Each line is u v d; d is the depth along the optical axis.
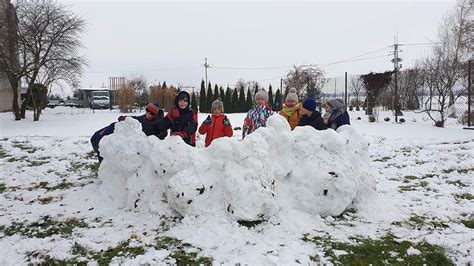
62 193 5.66
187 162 4.34
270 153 4.62
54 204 5.14
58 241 3.92
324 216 4.48
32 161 8.05
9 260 3.57
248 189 4.15
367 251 3.61
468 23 23.20
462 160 7.77
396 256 3.54
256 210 4.15
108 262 3.44
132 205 4.67
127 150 4.76
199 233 3.88
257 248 3.59
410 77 28.92
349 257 3.49
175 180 4.22
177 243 3.74
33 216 4.68
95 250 3.69
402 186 6.03
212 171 4.39
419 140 11.72
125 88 31.75
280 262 3.30
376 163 7.88
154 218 4.35
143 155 4.73
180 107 5.21
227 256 3.45
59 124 18.34
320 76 35.91
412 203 5.07
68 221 4.49
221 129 6.06
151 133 5.61
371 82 27.61
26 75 19.98
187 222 4.10
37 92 21.48
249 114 6.39
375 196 5.07
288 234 3.94
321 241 3.80
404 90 29.69
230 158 4.33
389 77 27.08
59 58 20.31
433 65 24.27
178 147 4.41
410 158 8.25
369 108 24.69
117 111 32.34
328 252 3.56
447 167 7.25
